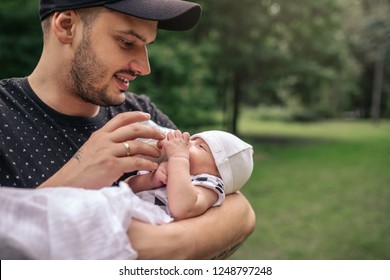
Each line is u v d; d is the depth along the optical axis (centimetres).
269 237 575
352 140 1959
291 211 718
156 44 905
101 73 164
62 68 171
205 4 1491
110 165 144
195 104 962
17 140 164
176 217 163
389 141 1903
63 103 176
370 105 3628
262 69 1734
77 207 126
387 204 769
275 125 2908
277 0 1630
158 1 163
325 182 973
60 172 145
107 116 198
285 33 1752
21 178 159
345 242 555
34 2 707
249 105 3338
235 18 1573
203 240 153
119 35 160
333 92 3047
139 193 183
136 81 826
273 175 1062
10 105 171
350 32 2744
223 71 1703
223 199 176
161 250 141
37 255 121
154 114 225
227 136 202
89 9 160
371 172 1109
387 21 1666
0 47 664
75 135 177
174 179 168
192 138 207
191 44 1111
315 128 2689
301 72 1736
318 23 1719
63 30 166
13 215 123
